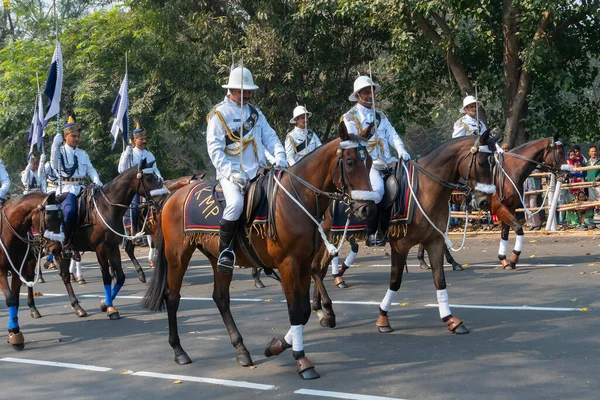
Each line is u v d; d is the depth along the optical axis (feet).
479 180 22.84
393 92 67.00
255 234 20.52
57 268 51.57
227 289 22.54
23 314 33.58
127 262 53.31
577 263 37.55
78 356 24.20
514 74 59.36
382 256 46.88
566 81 56.59
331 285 35.94
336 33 67.56
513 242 48.98
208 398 18.51
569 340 22.07
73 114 34.83
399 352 21.90
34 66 85.15
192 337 26.00
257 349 23.57
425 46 60.34
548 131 64.18
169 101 82.28
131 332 27.73
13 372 22.49
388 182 24.53
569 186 51.11
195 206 21.95
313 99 69.15
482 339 22.91
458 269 38.14
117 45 79.10
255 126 21.91
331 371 20.26
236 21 69.56
